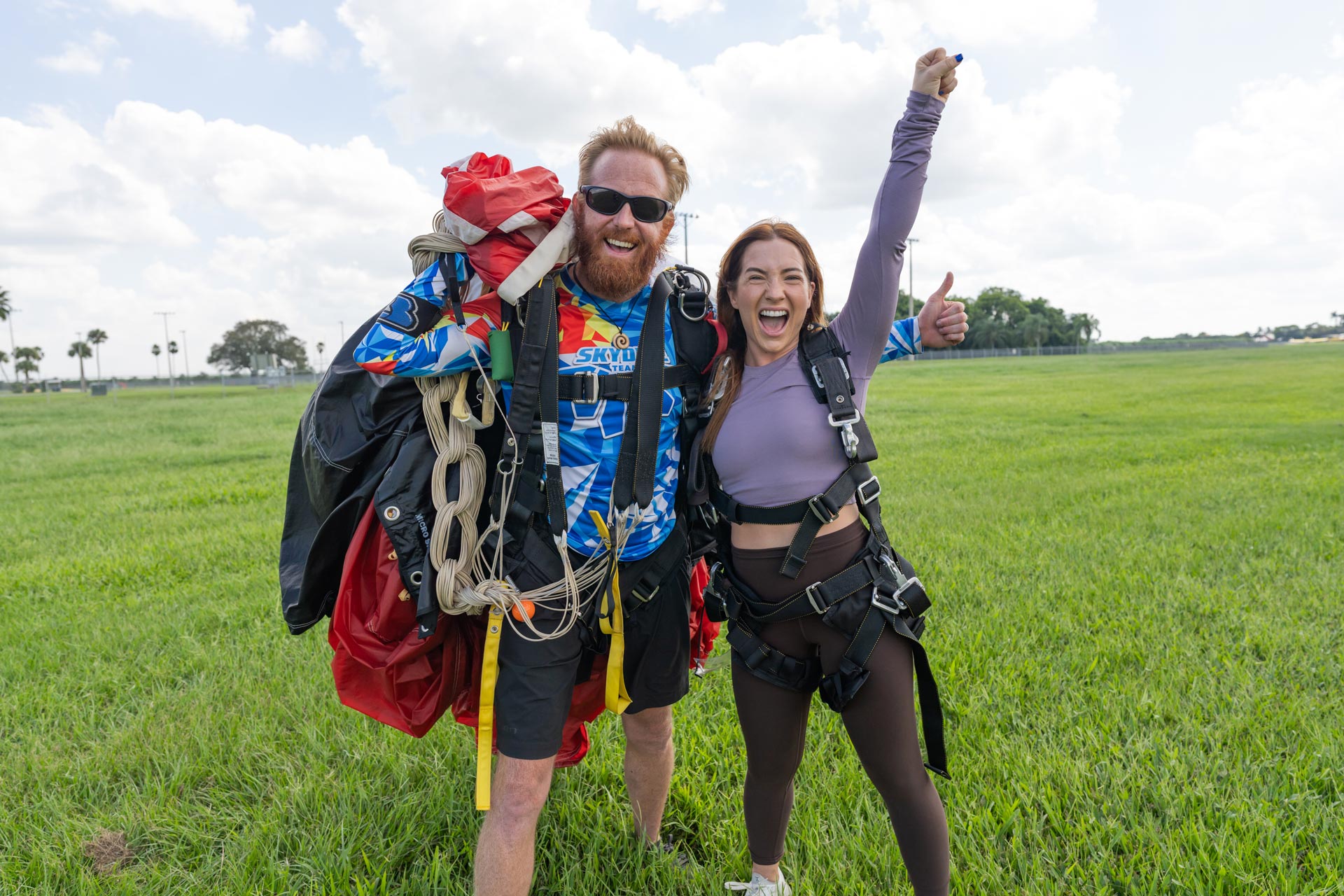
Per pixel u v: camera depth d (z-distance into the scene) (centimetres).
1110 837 216
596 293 197
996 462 944
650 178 190
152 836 235
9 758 276
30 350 10431
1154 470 851
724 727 284
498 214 177
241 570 526
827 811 237
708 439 199
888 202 190
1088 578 448
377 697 213
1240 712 279
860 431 188
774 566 190
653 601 214
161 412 2478
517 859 184
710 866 220
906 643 189
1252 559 471
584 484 196
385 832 234
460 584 190
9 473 1081
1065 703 289
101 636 391
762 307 189
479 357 192
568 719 240
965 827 224
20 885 213
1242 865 200
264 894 209
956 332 199
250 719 297
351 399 202
